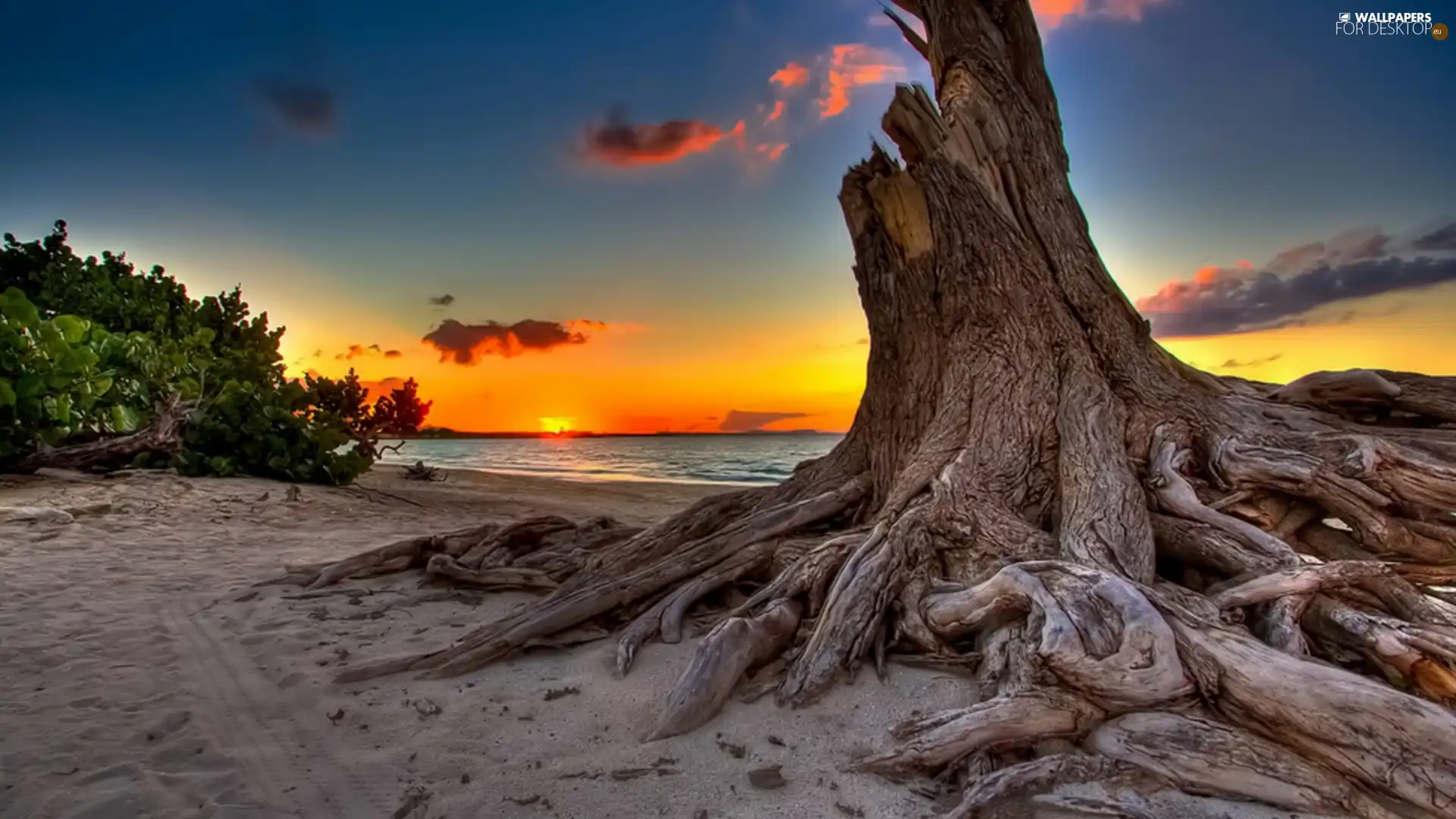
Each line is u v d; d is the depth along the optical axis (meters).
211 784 3.08
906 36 8.00
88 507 9.27
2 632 4.95
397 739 3.51
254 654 4.69
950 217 6.02
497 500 14.28
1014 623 3.72
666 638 4.55
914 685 3.73
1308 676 2.95
